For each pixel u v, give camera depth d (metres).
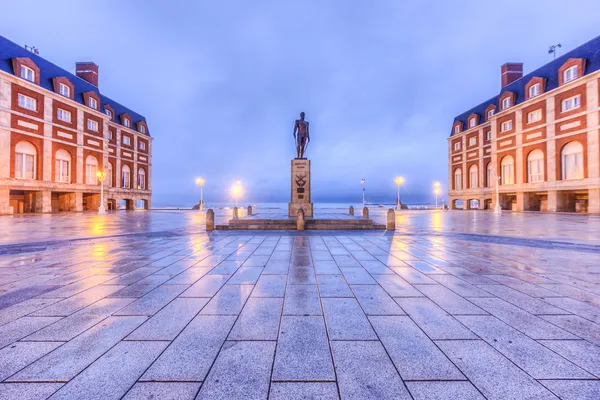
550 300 4.29
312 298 4.36
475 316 3.70
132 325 3.41
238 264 6.65
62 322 3.49
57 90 31.34
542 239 10.52
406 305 4.08
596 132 25.91
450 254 7.90
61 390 2.25
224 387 2.30
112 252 8.22
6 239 10.70
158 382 2.36
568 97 28.31
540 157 31.47
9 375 2.44
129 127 43.59
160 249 8.70
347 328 3.34
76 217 24.17
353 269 6.18
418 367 2.58
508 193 35.91
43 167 29.11
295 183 17.64
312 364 2.62
